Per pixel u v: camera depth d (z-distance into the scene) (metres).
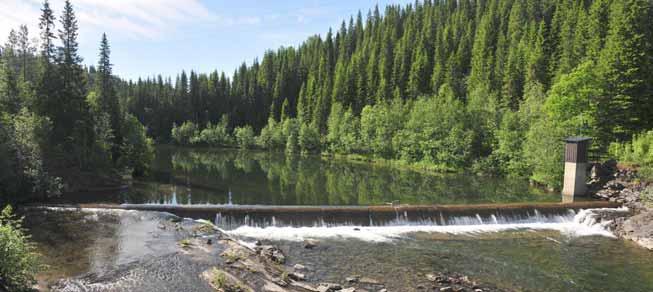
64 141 46.66
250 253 20.56
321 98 120.12
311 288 16.75
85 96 51.50
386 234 26.09
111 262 18.56
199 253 20.03
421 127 75.44
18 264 14.55
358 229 27.11
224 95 153.12
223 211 27.66
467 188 46.97
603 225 28.25
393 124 84.00
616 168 37.94
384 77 113.94
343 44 154.00
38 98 47.41
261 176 56.19
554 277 19.27
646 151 38.91
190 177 53.75
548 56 77.25
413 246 23.59
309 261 20.41
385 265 20.16
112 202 35.50
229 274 17.41
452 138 66.25
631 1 51.94
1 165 31.03
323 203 36.94
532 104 58.06
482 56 96.06
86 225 25.00
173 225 25.14
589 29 67.19
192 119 146.50
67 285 15.86
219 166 69.38
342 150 97.88
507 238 25.84
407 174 61.34
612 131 47.41
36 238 22.22
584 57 62.47
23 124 35.88
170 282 16.44
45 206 30.12
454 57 105.31
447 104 74.25
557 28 82.75
